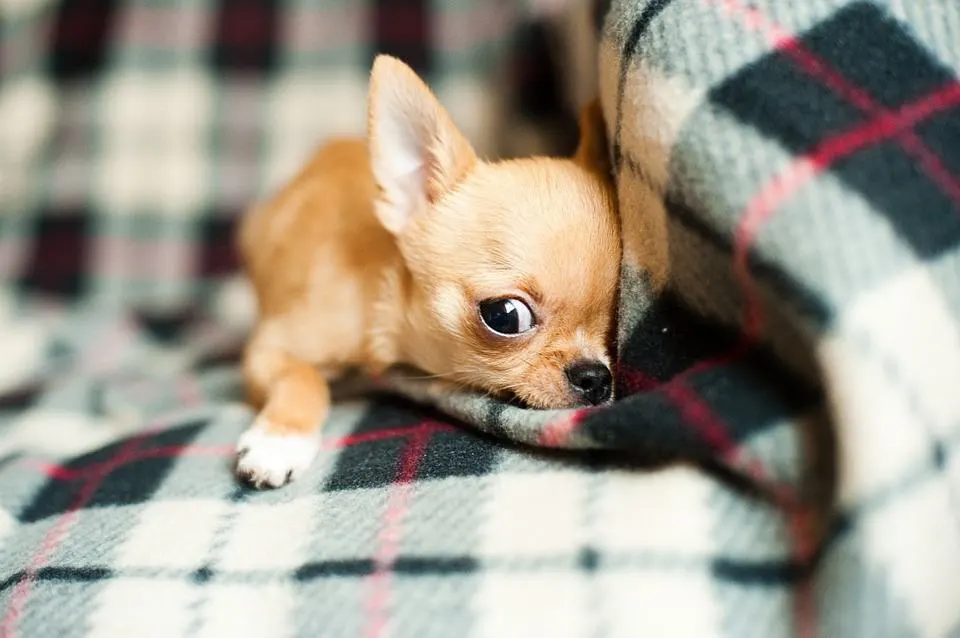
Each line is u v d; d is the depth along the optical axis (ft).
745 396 0.72
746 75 0.74
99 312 1.50
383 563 0.76
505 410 0.85
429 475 0.82
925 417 0.68
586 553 0.73
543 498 0.77
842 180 0.70
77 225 1.55
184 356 1.40
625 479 0.76
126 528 0.83
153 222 1.56
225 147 1.57
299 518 0.82
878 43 0.75
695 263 0.77
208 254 1.56
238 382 1.25
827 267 0.68
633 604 0.71
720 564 0.71
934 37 0.76
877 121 0.72
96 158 1.55
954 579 0.68
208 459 0.92
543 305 0.92
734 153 0.73
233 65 1.57
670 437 0.73
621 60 0.83
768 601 0.70
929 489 0.67
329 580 0.76
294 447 0.89
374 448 0.89
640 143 0.80
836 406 0.68
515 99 1.44
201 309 1.53
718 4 0.77
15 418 1.18
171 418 1.07
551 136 1.39
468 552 0.75
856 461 0.67
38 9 1.56
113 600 0.78
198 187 1.57
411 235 1.01
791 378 0.72
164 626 0.76
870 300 0.68
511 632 0.72
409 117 1.00
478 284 0.94
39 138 1.56
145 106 1.56
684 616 0.70
